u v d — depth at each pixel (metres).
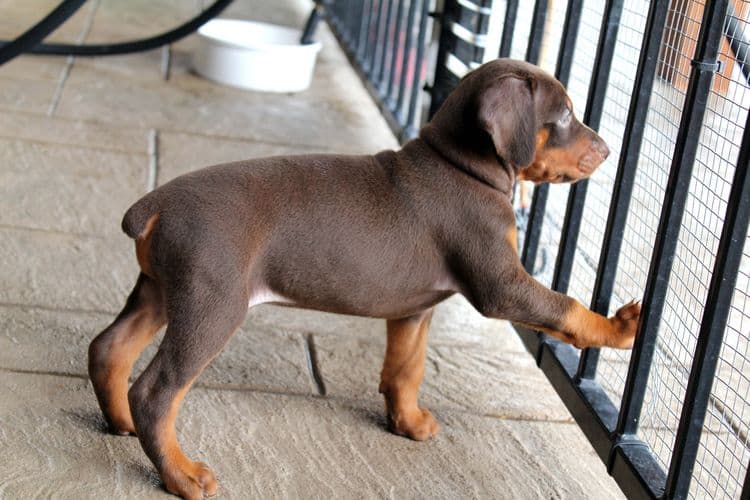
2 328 1.57
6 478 1.32
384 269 1.35
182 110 2.39
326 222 1.33
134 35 2.93
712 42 1.28
